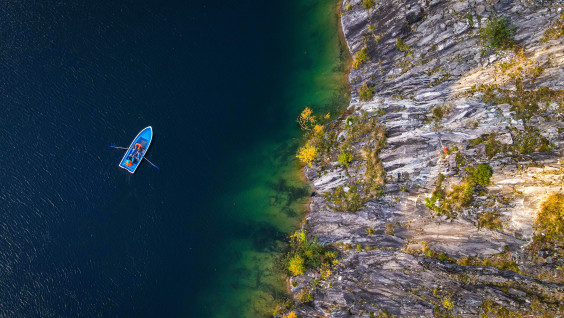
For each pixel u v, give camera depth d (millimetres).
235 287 52406
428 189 45688
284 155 54531
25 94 57906
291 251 51594
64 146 56562
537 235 39594
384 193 48062
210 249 53812
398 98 50156
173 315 52812
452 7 47750
